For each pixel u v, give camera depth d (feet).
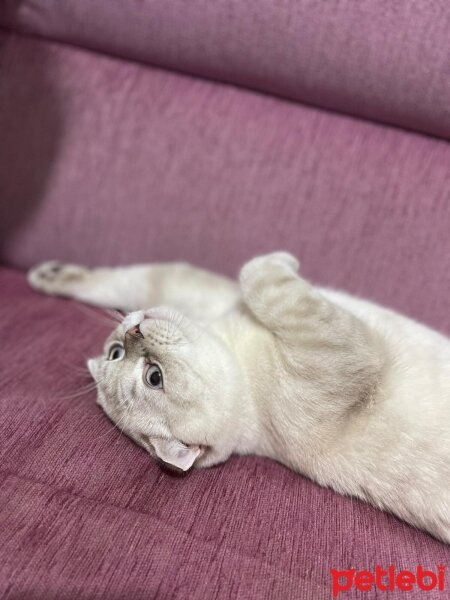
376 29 1.31
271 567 0.97
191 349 1.24
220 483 1.16
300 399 1.20
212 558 0.96
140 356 1.25
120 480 1.10
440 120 1.41
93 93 1.64
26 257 1.80
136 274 1.58
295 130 1.57
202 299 1.52
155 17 1.45
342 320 1.20
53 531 0.96
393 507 1.17
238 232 1.63
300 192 1.57
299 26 1.35
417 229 1.52
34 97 1.66
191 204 1.64
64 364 1.41
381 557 1.03
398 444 1.16
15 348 1.44
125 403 1.23
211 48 1.47
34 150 1.68
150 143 1.63
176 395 1.20
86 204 1.70
